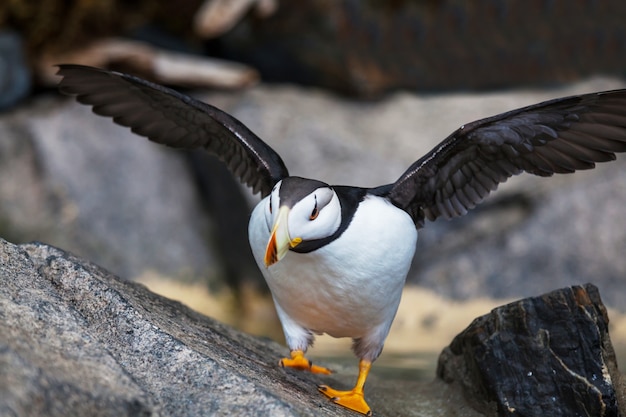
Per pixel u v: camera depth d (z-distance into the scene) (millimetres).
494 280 12992
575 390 6250
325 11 15234
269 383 5309
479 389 6703
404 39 15680
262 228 5590
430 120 14320
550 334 6473
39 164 13922
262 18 15383
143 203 14078
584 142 6047
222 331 6941
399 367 9141
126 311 5199
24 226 13516
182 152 14547
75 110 14406
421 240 13125
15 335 4406
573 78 16375
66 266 5512
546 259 12992
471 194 6480
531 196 13297
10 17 14703
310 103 14719
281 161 6348
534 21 16344
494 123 6008
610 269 12781
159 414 4375
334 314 5789
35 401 3818
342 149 13492
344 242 5438
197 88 14828
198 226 14188
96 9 15031
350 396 5887
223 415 4496
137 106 6684
